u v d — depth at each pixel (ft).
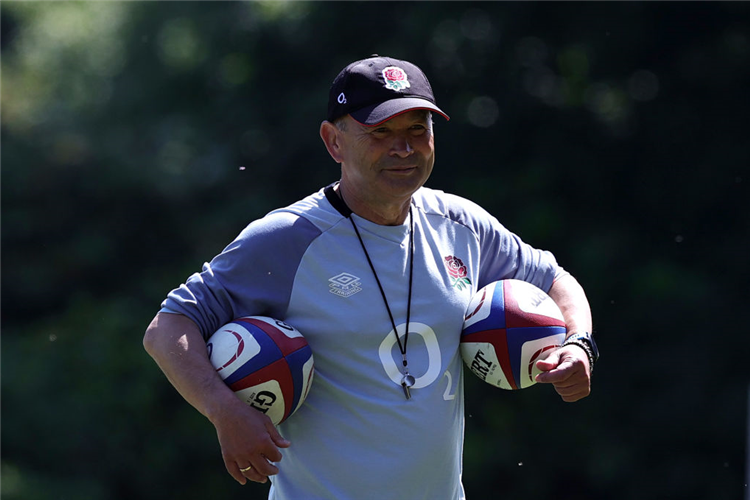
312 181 181.57
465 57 169.58
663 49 168.45
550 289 41.86
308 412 37.58
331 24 178.50
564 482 165.78
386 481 36.76
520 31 168.25
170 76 203.10
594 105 172.24
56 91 216.95
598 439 160.76
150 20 204.54
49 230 200.34
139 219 198.29
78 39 220.43
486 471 162.30
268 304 37.35
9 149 200.23
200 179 189.98
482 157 172.86
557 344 38.93
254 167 189.57
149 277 194.90
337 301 37.01
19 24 274.77
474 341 38.99
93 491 162.71
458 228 39.73
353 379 37.04
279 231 37.19
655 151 171.01
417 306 37.60
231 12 190.90
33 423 168.76
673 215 170.81
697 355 158.10
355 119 36.14
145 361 174.50
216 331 37.14
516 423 163.84
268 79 190.08
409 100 36.17
